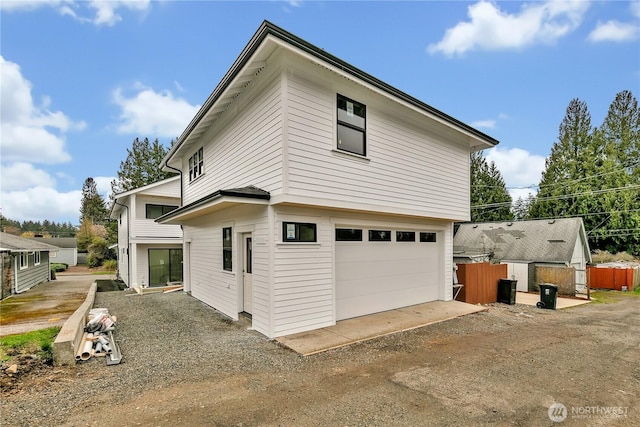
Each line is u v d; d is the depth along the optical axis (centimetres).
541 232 1750
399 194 851
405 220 957
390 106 841
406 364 528
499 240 1831
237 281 825
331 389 432
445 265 1070
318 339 641
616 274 1648
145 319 838
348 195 732
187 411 370
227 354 564
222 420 352
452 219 1027
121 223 2275
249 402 394
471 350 604
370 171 782
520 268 1511
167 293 1334
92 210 4841
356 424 347
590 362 548
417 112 869
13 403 384
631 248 2395
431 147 959
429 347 618
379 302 888
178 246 1900
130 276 1750
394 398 408
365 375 480
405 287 962
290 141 635
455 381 462
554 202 2781
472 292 1092
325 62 633
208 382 451
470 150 1152
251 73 712
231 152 865
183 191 1346
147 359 539
